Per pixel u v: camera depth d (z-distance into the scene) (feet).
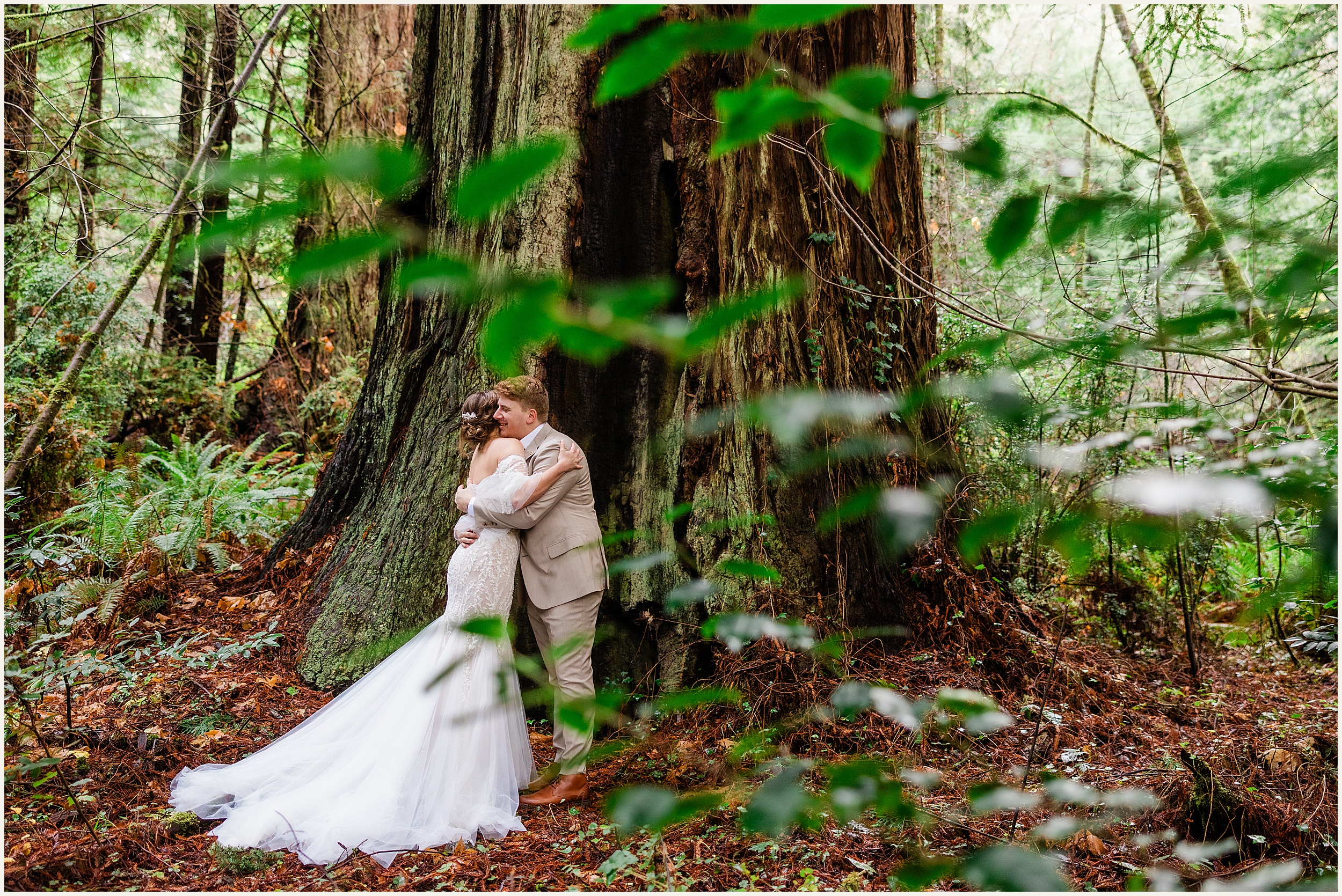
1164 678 20.12
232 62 28.63
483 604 12.15
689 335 1.29
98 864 10.28
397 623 15.58
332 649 15.75
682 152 16.81
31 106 23.90
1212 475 1.90
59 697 14.46
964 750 12.50
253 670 15.83
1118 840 9.66
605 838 10.75
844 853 9.97
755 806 2.33
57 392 17.81
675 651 15.01
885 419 13.97
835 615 15.03
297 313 36.63
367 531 17.25
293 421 34.37
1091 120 11.08
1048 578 21.09
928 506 1.94
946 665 15.38
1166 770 12.27
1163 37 15.26
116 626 17.01
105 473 23.20
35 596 16.98
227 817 11.39
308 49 35.17
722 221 16.53
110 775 12.30
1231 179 2.10
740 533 15.26
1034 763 12.66
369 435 18.89
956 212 24.31
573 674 12.51
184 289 35.09
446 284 1.16
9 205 26.68
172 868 10.38
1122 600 22.08
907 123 1.69
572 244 16.05
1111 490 1.91
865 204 17.65
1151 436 2.31
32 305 25.86
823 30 16.76
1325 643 13.60
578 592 12.59
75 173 21.39
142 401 31.76
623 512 16.29
